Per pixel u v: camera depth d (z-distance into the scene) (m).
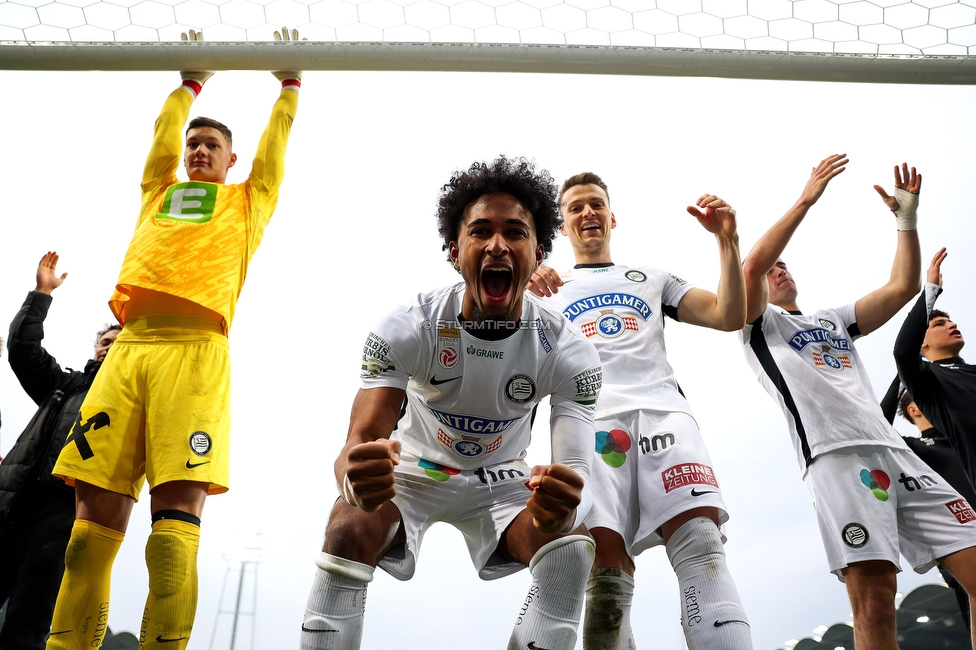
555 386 1.94
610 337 2.87
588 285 3.04
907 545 3.13
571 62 2.95
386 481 1.39
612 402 2.69
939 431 3.71
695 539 2.32
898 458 3.12
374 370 1.84
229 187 2.78
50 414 2.92
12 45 2.96
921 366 3.45
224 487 2.34
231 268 2.59
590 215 3.21
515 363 1.88
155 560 2.12
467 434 1.92
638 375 2.79
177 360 2.38
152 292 2.50
